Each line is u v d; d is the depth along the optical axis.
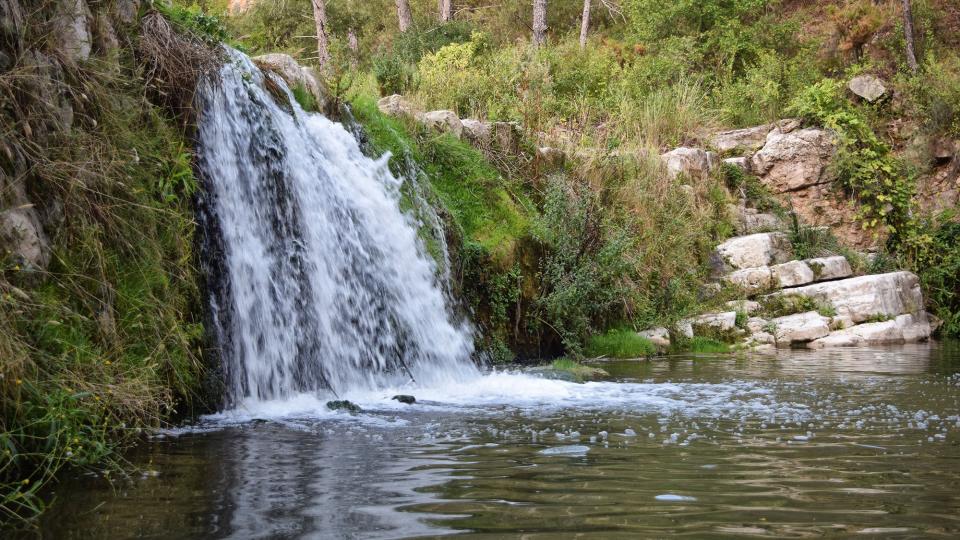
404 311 9.35
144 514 3.52
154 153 6.63
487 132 13.00
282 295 7.96
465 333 10.09
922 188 19.06
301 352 7.96
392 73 16.05
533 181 13.00
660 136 18.16
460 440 5.24
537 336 11.36
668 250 14.29
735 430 5.57
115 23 6.99
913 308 15.09
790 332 13.57
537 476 4.20
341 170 9.43
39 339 4.74
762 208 17.80
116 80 6.23
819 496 3.77
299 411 6.60
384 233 9.58
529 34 28.39
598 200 12.88
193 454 4.82
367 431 5.61
